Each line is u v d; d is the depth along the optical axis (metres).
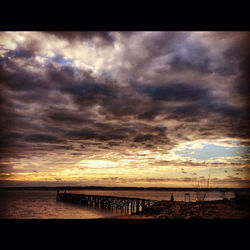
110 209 31.61
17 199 67.81
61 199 59.56
